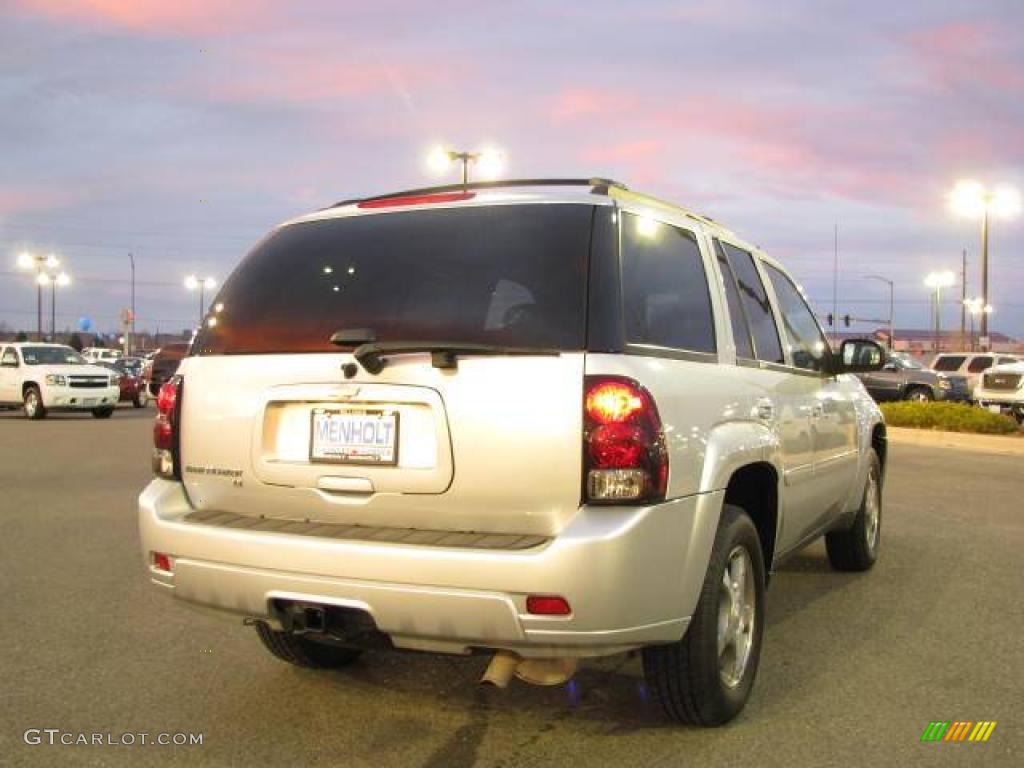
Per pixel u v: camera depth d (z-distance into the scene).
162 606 6.04
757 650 4.39
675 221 4.44
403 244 4.08
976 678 4.77
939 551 7.89
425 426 3.71
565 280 3.72
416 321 3.86
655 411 3.58
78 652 5.14
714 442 3.98
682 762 3.79
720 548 3.97
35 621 5.70
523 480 3.54
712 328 4.44
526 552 3.40
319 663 4.81
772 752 3.89
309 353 3.96
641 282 3.93
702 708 3.97
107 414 25.56
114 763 3.80
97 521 8.93
